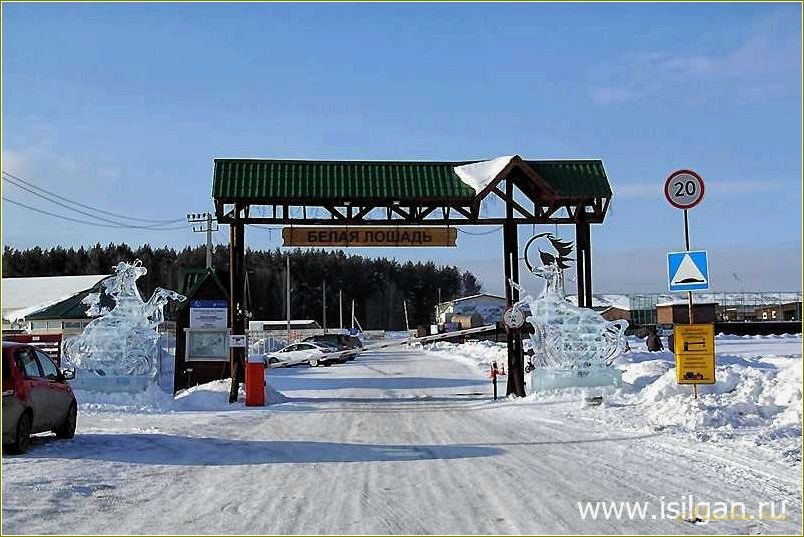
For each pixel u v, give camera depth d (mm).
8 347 13445
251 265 142125
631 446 13438
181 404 23750
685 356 16922
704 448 12773
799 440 12930
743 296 101938
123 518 8516
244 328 25062
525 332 33156
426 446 14250
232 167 24438
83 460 12414
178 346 30609
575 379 23391
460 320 97938
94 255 122188
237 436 16078
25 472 11086
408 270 165000
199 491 10039
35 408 13438
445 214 25016
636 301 96625
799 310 97500
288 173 24453
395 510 8859
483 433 16125
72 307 62531
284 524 8234
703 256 16703
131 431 16906
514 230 25094
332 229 24734
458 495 9648
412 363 54719
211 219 49125
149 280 117188
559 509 8820
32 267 120938
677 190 16797
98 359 24906
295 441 15180
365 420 19406
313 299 146000
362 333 114188
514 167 24172
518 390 24531
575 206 25422
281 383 35844
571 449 13414
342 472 11438
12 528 7977
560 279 24062
